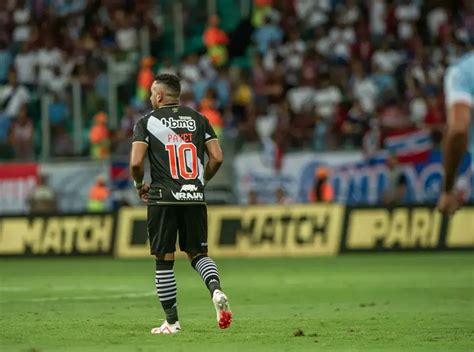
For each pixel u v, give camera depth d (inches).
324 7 4116.6
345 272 2421.3
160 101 1227.9
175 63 4284.0
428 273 2353.6
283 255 3051.2
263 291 1943.9
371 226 3006.9
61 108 3661.4
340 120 3558.1
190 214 1205.7
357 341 1161.4
